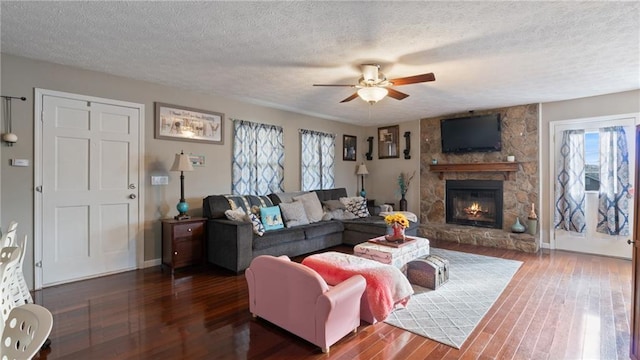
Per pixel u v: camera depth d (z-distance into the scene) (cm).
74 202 347
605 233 455
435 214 628
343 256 294
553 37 267
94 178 360
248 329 244
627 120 436
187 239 392
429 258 346
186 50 298
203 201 436
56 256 336
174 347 218
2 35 266
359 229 496
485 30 254
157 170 407
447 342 225
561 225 491
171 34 264
